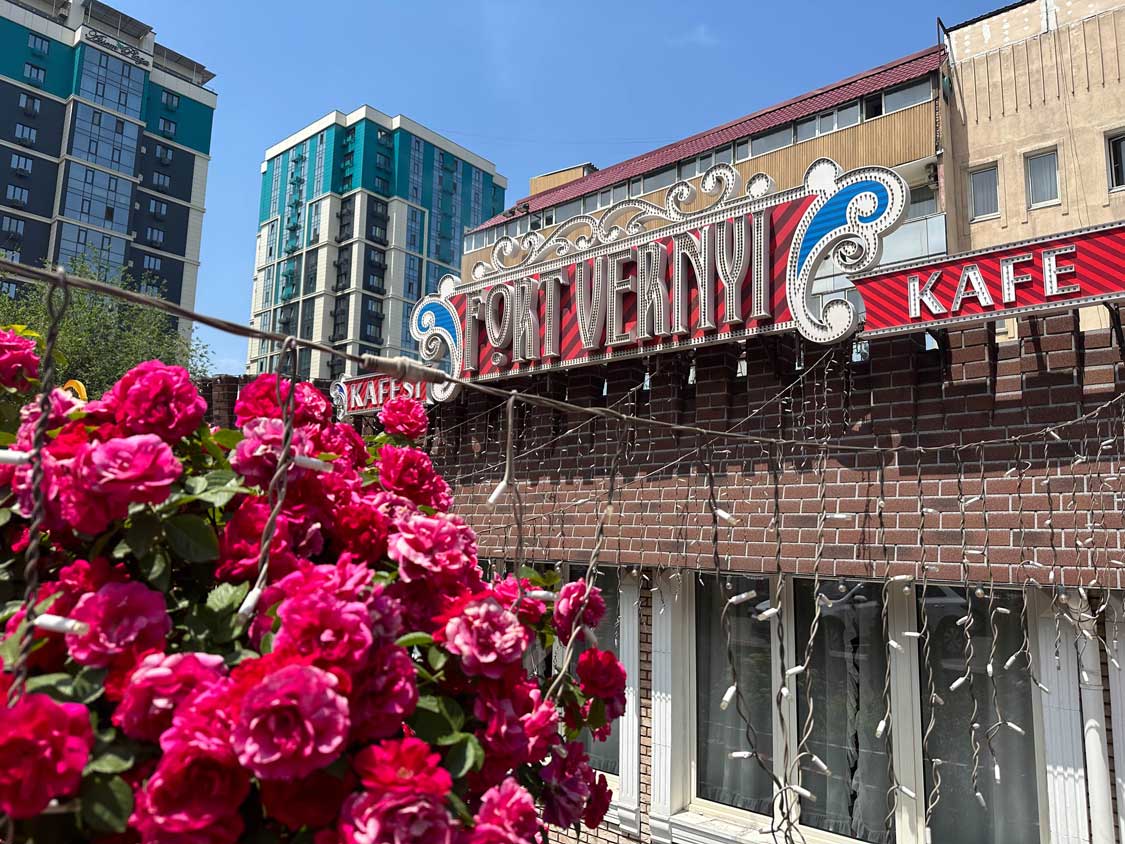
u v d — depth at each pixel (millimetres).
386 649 1453
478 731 1698
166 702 1262
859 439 4414
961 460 4039
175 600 1600
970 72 20000
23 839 1180
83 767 1143
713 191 5098
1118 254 3449
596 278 5500
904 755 4414
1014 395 3975
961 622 3730
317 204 74625
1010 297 3732
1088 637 3666
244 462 1715
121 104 60094
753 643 5113
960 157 19641
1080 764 3793
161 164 63062
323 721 1227
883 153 20344
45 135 56812
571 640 2113
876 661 4629
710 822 4949
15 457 1318
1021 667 4133
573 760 2088
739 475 4816
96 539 1599
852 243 4340
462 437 6531
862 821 4512
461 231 81312
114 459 1460
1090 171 17484
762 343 4852
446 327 6566
